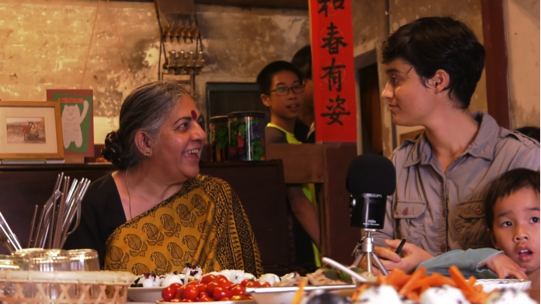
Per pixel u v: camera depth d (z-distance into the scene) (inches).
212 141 111.7
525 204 67.4
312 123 168.4
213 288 49.9
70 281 40.8
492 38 140.3
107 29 243.1
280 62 159.9
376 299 32.7
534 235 67.1
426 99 73.5
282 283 44.0
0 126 97.0
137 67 244.7
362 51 220.1
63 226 69.7
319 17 125.8
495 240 70.9
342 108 124.6
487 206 70.6
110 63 242.5
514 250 67.7
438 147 76.6
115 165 88.0
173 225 85.1
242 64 257.4
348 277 41.8
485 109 151.4
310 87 166.9
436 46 71.6
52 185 95.8
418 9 187.0
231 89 254.7
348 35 126.2
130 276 43.9
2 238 67.4
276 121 160.1
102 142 238.8
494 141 73.9
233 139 108.5
